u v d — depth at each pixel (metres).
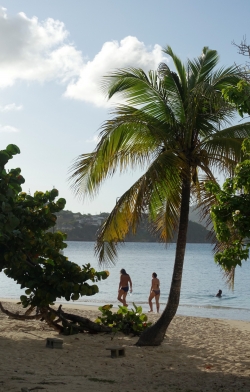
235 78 9.78
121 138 9.77
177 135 10.37
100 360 9.48
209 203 10.67
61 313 11.89
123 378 8.20
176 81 10.38
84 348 10.53
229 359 10.02
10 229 9.53
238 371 8.91
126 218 9.97
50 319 11.65
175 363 9.47
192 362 9.62
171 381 8.07
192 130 10.20
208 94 9.12
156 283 19.36
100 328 12.02
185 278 43.75
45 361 9.18
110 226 9.91
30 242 10.66
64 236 11.55
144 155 10.16
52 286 11.00
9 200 10.26
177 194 9.96
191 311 21.97
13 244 10.65
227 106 9.35
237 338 12.83
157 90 10.30
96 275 11.24
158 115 10.49
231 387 7.65
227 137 9.88
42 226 11.04
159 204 11.60
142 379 8.17
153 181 9.08
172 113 10.37
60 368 8.70
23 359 9.24
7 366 8.58
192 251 118.19
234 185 6.68
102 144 9.47
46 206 11.02
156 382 7.97
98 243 10.08
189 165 10.20
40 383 7.29
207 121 10.25
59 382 7.48
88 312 17.78
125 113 10.20
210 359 9.95
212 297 28.75
